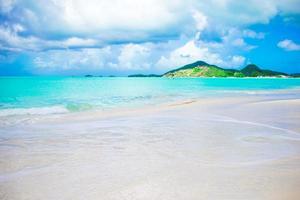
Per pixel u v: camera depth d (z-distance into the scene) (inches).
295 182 275.9
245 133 516.7
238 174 299.9
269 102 1091.9
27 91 1745.8
